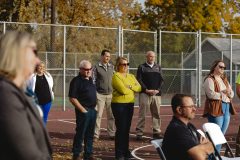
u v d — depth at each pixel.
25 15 39.59
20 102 3.81
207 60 29.36
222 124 11.61
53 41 25.30
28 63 3.94
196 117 23.73
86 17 43.19
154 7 55.91
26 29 24.44
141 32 26.12
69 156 12.72
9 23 23.64
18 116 3.73
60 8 42.16
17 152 3.68
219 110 11.47
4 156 3.69
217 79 11.59
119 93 11.59
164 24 55.91
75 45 26.17
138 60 26.03
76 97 11.33
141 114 15.55
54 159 12.23
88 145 11.62
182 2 55.41
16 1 39.69
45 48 25.25
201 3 55.34
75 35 26.17
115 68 12.05
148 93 15.27
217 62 11.61
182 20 55.81
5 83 3.80
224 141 8.60
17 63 3.89
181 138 6.87
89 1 43.22
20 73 3.92
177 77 27.97
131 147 14.23
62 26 25.08
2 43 3.91
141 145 14.67
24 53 3.92
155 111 15.56
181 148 6.86
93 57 26.14
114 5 45.47
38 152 3.79
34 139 3.82
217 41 30.00
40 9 40.28
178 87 27.97
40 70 13.09
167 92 27.95
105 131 17.92
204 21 55.62
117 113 11.59
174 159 6.90
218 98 11.45
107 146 14.37
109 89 15.06
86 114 11.34
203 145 6.93
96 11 43.75
